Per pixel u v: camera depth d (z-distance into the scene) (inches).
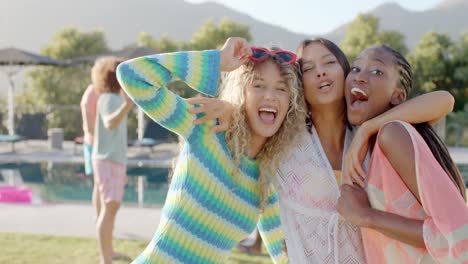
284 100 86.4
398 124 71.2
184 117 82.6
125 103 167.9
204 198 83.8
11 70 738.2
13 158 572.1
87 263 187.2
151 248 85.1
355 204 75.2
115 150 178.2
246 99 86.7
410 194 71.4
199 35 1058.7
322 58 86.6
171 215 84.4
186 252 84.4
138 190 430.9
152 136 645.3
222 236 87.0
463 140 744.3
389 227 70.4
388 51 81.4
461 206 65.7
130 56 627.8
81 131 849.5
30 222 255.1
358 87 80.8
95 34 1080.2
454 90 911.7
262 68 86.4
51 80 1021.8
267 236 99.1
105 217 178.9
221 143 85.7
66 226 247.1
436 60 906.7
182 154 86.0
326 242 85.1
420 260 70.8
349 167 78.9
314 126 90.4
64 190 437.1
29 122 704.4
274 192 95.7
